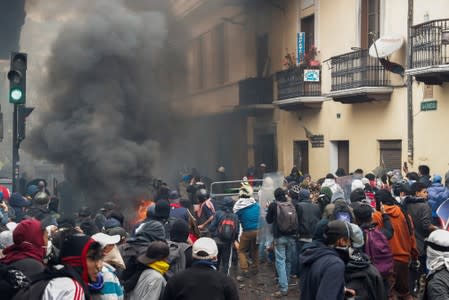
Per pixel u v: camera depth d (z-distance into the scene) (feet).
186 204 31.53
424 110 46.11
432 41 42.80
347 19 57.16
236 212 34.22
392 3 50.31
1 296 11.72
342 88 54.80
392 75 50.31
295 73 64.49
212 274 13.94
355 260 15.03
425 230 25.82
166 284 14.32
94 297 13.19
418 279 26.76
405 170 45.55
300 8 66.90
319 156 63.10
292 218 30.35
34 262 13.25
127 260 16.67
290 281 33.88
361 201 25.02
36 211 28.35
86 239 11.98
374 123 53.11
